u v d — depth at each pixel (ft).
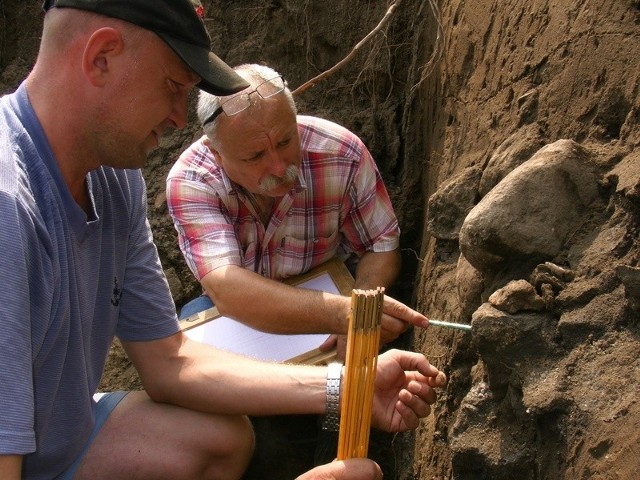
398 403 6.19
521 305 5.47
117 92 4.85
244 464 6.75
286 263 8.16
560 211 5.76
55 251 5.01
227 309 7.57
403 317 6.57
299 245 8.09
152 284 6.37
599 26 6.31
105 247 5.78
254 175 7.23
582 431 4.90
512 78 7.22
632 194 5.26
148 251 6.35
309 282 8.21
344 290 8.05
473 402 5.79
